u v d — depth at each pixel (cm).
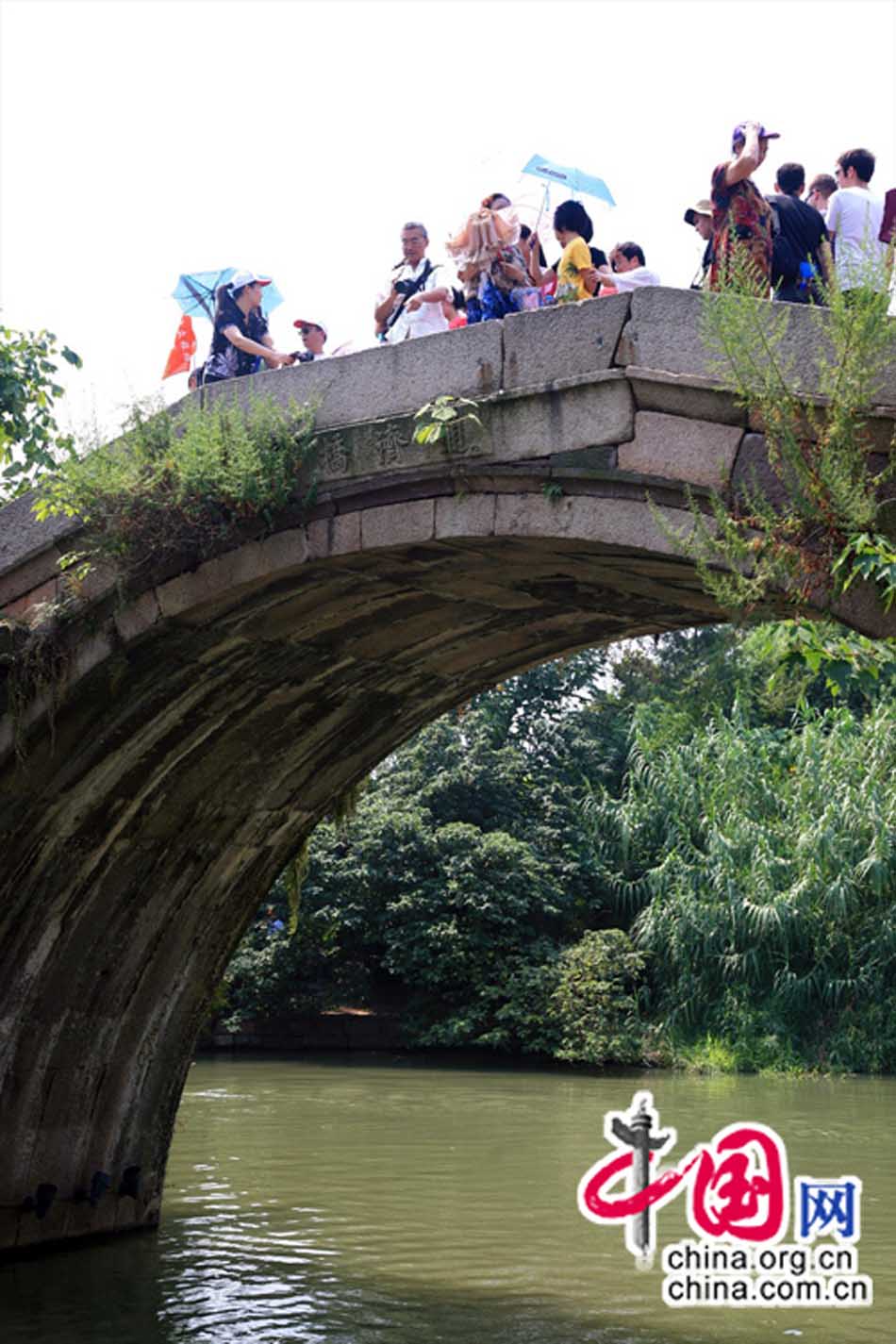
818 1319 984
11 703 927
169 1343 900
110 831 1040
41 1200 1110
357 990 3203
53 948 1067
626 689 3428
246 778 1097
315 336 1043
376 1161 1633
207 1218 1283
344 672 1029
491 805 3316
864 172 789
